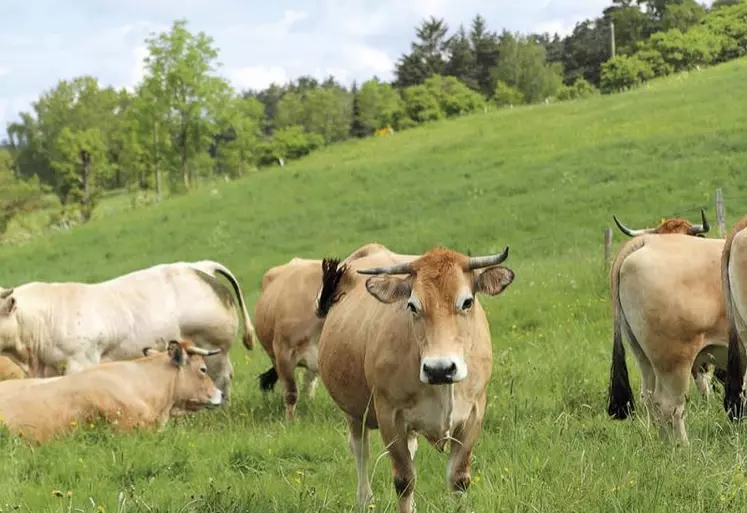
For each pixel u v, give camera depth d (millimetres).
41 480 8820
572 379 12070
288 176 48000
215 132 64875
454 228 32281
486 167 41156
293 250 34688
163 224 43000
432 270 6996
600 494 6777
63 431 10766
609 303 16922
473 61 119625
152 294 14047
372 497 7801
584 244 27516
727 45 72312
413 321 6965
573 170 36375
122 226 44375
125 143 93375
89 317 13625
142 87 64562
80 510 7531
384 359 7258
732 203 28000
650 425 8758
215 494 7578
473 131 51875
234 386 15414
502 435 9312
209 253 36344
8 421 10570
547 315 16906
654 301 8930
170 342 12156
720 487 6730
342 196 41531
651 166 34188
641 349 9461
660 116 43344
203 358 13125
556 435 8766
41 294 13633
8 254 43531
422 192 38844
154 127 64562
